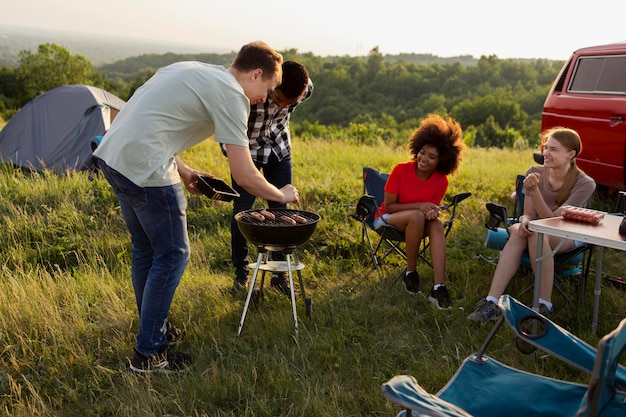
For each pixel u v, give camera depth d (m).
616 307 3.90
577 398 2.30
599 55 6.31
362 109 96.94
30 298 3.74
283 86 3.76
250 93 3.00
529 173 4.14
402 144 12.81
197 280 4.28
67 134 7.57
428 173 4.26
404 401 1.75
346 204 6.00
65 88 7.95
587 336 3.45
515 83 108.44
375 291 4.14
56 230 5.25
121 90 106.81
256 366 3.12
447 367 3.10
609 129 5.94
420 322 3.69
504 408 2.31
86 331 3.46
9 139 7.90
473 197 6.67
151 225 2.92
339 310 3.78
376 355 3.25
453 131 4.17
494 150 12.67
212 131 3.05
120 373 3.06
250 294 3.51
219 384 2.92
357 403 2.81
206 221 5.64
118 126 2.87
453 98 93.44
